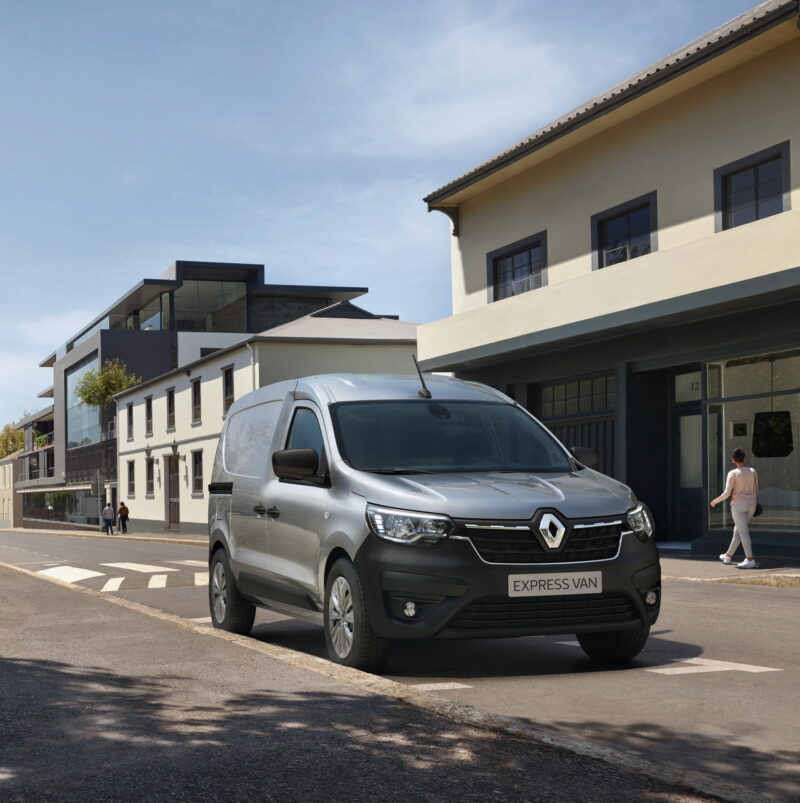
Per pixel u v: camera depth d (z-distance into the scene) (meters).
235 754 4.31
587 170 20.20
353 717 4.95
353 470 7.18
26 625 8.84
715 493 17.66
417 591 6.41
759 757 4.63
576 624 6.55
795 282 14.30
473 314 22.11
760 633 8.75
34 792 3.82
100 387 57.31
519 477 7.12
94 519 60.38
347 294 62.12
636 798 3.79
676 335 17.83
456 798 3.76
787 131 15.95
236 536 8.93
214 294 60.59
